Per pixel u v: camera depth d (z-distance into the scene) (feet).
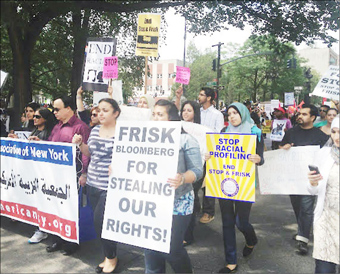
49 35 40.24
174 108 8.80
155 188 8.07
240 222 10.98
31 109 16.62
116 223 8.41
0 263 11.16
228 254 10.61
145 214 8.08
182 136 8.46
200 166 8.28
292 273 10.74
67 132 11.78
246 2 26.78
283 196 20.97
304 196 12.32
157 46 15.21
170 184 7.75
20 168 12.48
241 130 10.52
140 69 50.49
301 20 23.21
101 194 9.78
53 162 11.19
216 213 17.42
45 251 12.19
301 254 12.19
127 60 49.26
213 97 15.48
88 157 11.14
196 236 14.07
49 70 52.08
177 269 8.44
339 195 7.54
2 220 15.53
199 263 11.48
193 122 13.08
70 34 35.45
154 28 15.19
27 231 14.17
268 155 13.03
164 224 7.85
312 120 12.89
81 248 12.48
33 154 11.89
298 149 12.60
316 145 12.59
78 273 10.57
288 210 17.93
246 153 9.87
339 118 7.45
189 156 8.26
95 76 14.25
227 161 10.19
